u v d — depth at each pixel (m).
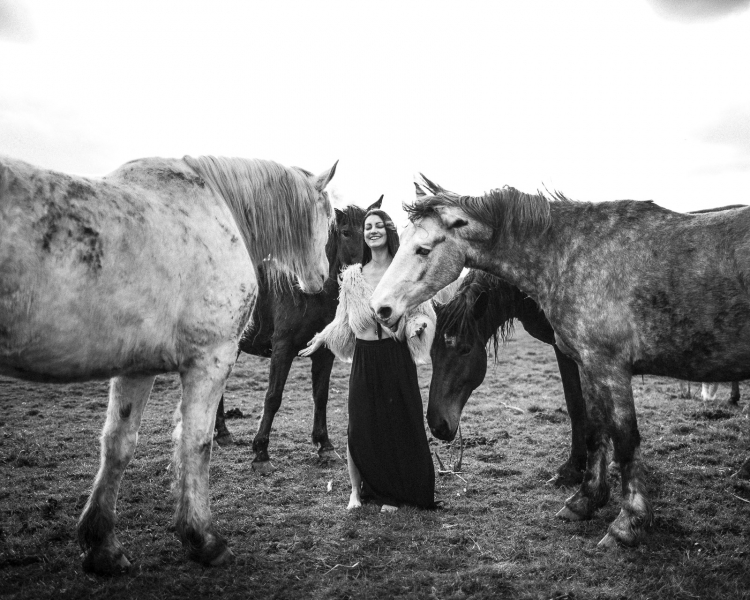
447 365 3.90
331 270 5.03
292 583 2.78
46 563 2.98
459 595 2.60
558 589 2.65
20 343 2.21
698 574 2.76
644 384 7.93
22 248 2.15
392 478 3.69
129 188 2.63
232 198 3.19
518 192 3.40
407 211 3.31
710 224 3.04
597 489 3.51
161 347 2.70
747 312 2.85
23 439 5.45
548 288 3.37
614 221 3.26
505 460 4.89
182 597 2.64
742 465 4.33
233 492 4.17
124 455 2.92
